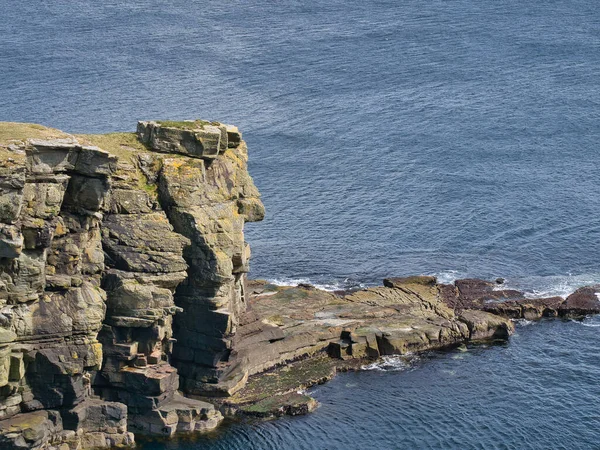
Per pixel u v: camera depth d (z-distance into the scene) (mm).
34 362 195375
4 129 193875
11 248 183000
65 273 198750
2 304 188625
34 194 188375
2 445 189375
